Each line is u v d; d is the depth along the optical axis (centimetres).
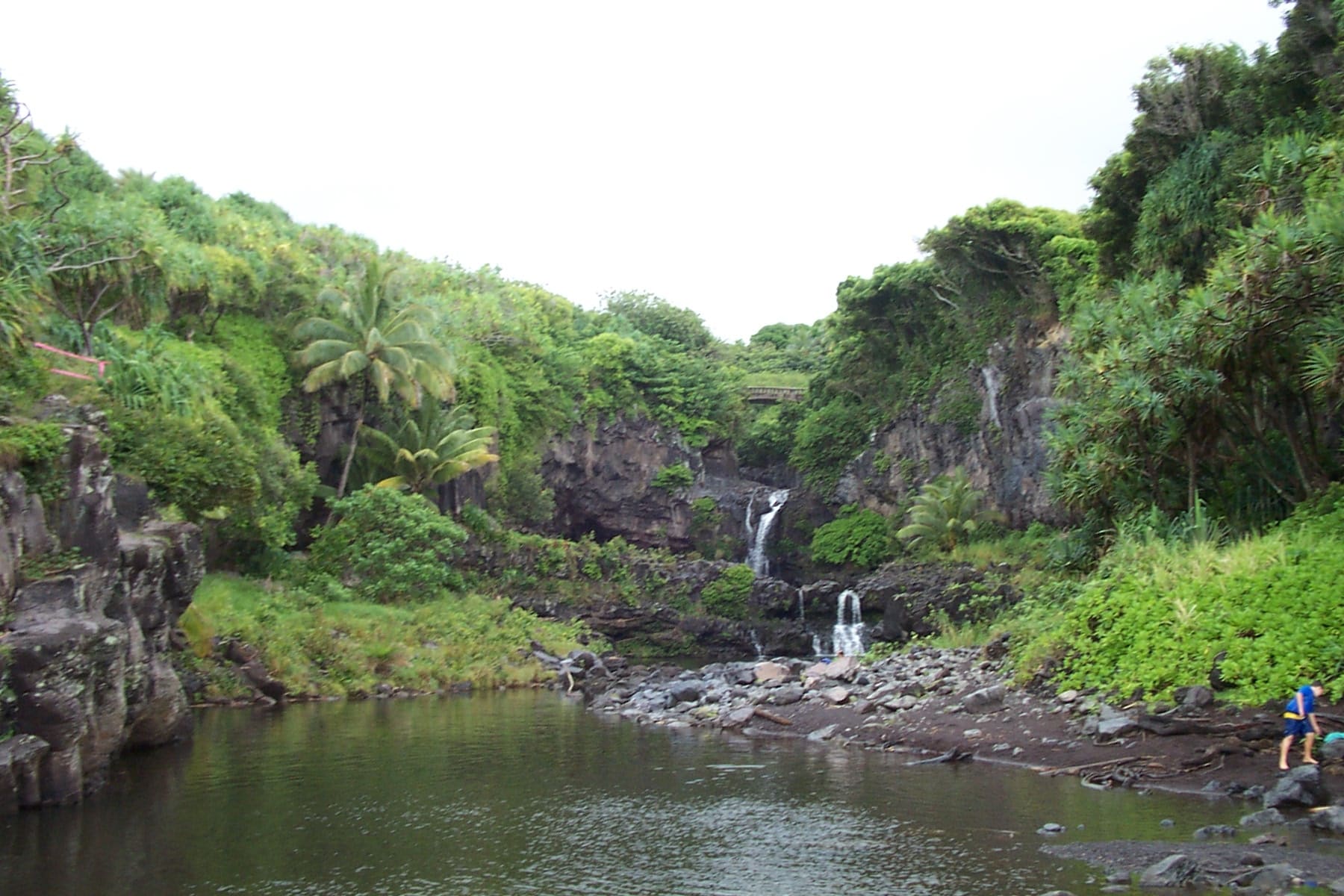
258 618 2864
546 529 5600
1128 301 2423
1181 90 3359
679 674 3120
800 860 1040
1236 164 3025
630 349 6153
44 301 2589
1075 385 2541
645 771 1575
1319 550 1683
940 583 4247
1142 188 3569
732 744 1848
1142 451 2230
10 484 1291
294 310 4300
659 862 1047
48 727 1244
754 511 5994
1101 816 1177
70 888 956
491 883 976
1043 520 4631
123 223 2966
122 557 1586
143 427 2386
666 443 6056
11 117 2581
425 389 4500
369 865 1039
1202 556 1783
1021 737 1617
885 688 2072
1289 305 1903
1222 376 2027
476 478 4909
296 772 1566
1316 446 2131
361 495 3762
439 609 3559
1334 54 2700
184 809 1298
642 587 4931
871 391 5956
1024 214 4919
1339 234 1752
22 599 1279
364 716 2317
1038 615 2111
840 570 5656
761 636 4803
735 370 7581
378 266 4225
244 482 2541
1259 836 1034
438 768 1603
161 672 1739
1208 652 1549
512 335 5453
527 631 3750
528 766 1622
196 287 3491
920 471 5497
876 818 1216
